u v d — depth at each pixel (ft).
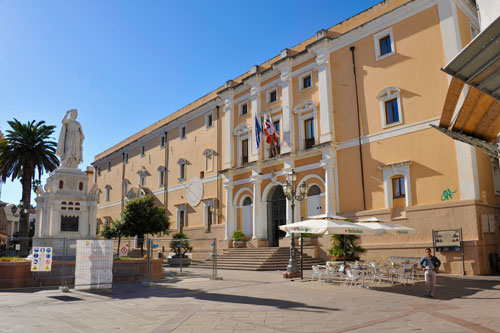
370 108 74.28
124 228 102.99
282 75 91.76
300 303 36.01
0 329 25.91
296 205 85.46
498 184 66.39
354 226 49.37
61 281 51.70
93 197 64.59
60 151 65.92
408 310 31.81
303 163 85.35
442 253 61.16
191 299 39.11
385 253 67.82
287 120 89.10
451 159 62.49
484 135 32.91
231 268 80.59
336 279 54.80
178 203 123.95
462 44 64.54
